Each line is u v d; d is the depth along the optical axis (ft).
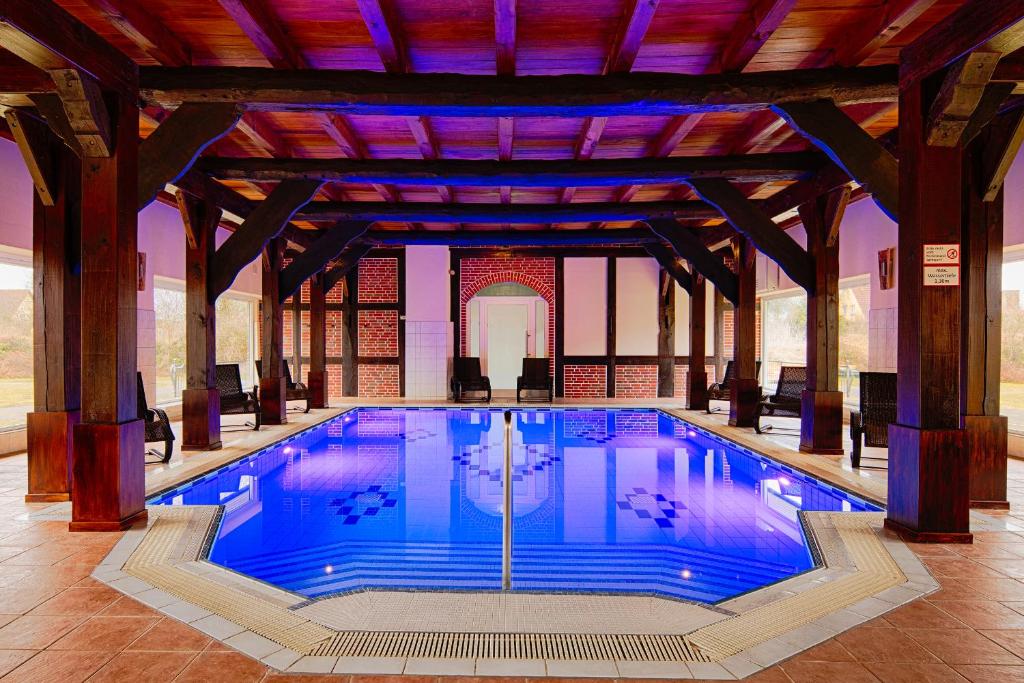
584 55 12.44
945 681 6.36
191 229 18.98
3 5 8.36
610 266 38.29
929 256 10.73
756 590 9.08
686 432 26.23
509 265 38.55
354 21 11.08
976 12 9.20
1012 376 20.38
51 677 6.35
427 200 25.59
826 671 6.55
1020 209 17.54
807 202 19.06
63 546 10.32
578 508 14.92
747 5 10.55
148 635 7.27
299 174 17.95
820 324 18.89
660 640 7.26
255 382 37.86
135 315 11.78
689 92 12.30
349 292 38.06
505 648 7.05
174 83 12.10
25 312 21.91
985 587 8.75
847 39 11.75
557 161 17.95
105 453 11.15
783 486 16.94
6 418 20.58
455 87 12.32
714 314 37.93
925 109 10.67
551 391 35.29
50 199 13.26
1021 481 15.39
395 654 6.88
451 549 12.12
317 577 10.65
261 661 6.69
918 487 10.75
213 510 12.64
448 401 35.47
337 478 17.97
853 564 9.82
